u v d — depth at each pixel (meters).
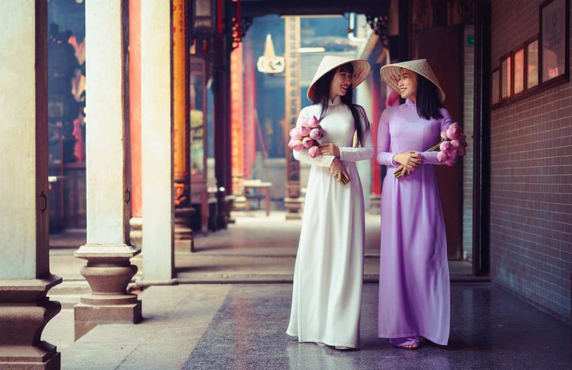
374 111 21.73
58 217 13.22
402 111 4.44
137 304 5.21
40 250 3.16
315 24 25.94
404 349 4.24
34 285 3.09
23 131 3.07
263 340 4.52
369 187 23.67
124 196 5.24
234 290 6.68
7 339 3.17
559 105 5.09
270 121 28.88
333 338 4.20
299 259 4.38
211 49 13.84
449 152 4.16
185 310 5.64
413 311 4.30
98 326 5.04
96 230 5.24
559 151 5.10
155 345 4.42
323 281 4.29
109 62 5.14
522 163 5.96
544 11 5.32
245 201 21.83
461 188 8.63
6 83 3.06
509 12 6.29
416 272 4.28
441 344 4.21
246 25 16.00
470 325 4.96
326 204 4.29
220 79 15.38
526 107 5.83
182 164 10.29
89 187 5.21
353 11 14.58
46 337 6.07
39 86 3.12
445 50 8.70
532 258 5.73
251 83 26.38
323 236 4.28
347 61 4.30
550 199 5.30
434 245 4.29
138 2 8.54
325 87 4.39
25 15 3.05
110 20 5.12
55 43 14.34
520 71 5.96
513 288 6.25
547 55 5.27
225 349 4.29
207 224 13.43
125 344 4.46
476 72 7.01
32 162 3.08
